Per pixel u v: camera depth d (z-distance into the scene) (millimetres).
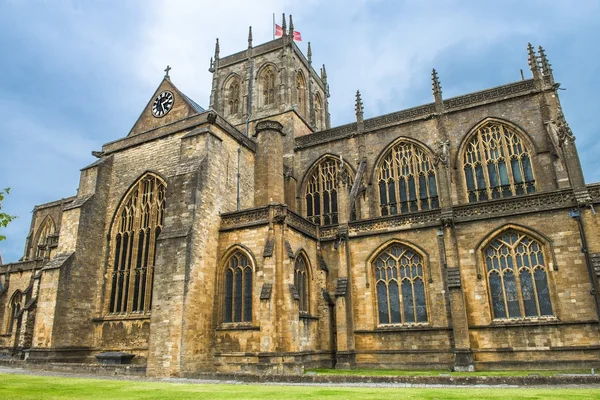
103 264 51781
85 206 51375
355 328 44250
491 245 40562
